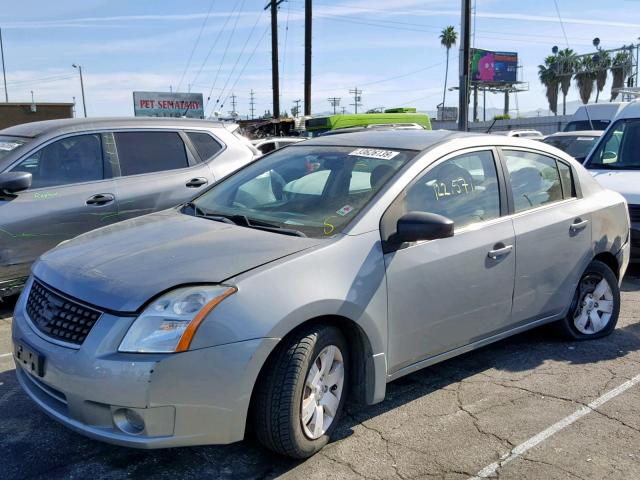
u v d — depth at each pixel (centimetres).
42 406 310
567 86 6009
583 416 384
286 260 316
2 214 557
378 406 394
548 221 449
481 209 413
